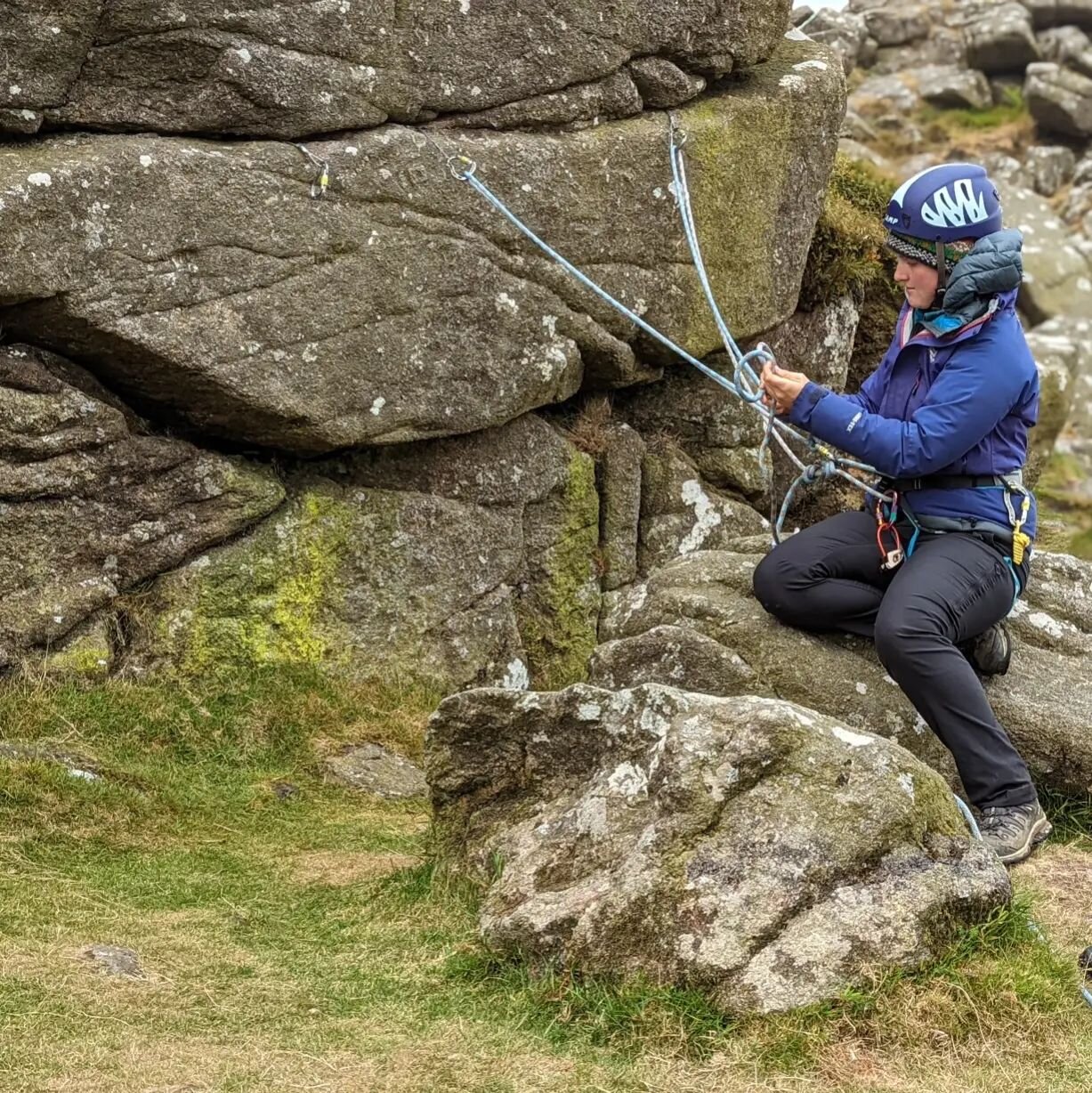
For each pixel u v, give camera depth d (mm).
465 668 7984
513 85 7668
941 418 5414
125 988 4379
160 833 5887
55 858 5484
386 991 4484
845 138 24062
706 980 4258
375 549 7723
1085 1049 4238
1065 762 5961
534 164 7727
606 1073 4008
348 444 7438
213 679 7156
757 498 9477
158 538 7117
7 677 6707
